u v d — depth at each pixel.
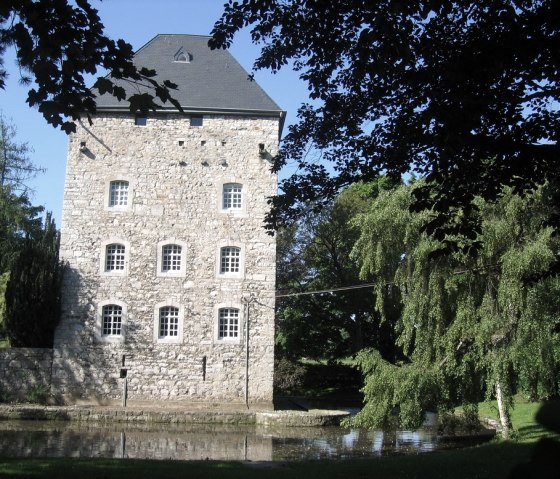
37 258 30.31
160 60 34.38
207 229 31.61
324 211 42.50
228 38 10.90
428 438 22.67
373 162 12.02
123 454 18.00
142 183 31.70
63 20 8.02
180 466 12.34
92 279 30.77
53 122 8.68
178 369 30.45
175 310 31.02
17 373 29.61
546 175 10.27
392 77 10.32
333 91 11.49
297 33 10.75
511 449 14.67
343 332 45.59
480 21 9.59
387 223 20.48
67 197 31.31
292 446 20.56
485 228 18.19
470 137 9.37
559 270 12.62
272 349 30.97
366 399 19.91
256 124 32.53
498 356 18.12
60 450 18.39
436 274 19.23
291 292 43.88
